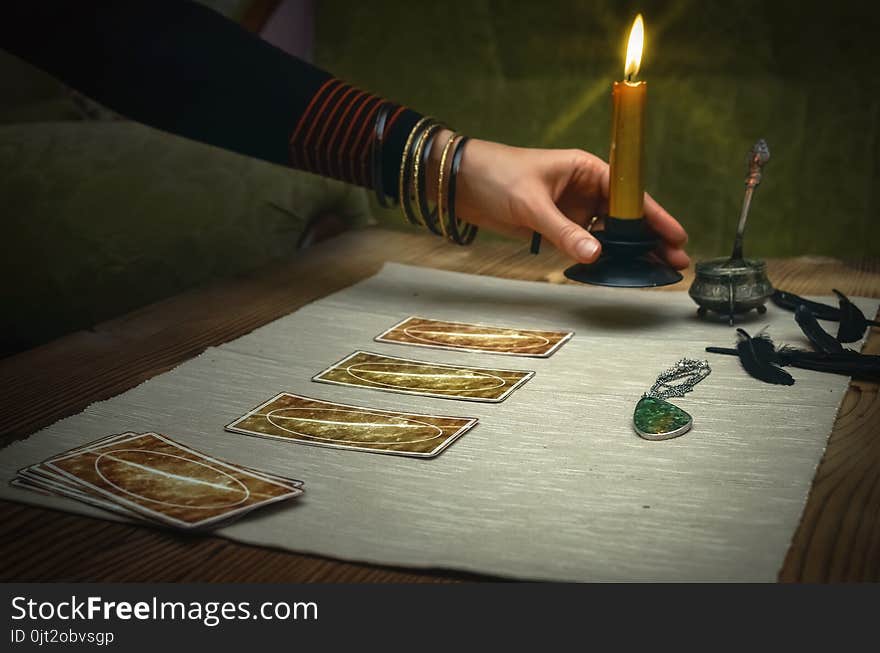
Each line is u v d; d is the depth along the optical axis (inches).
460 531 42.4
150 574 41.3
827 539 42.0
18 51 55.0
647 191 65.9
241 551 42.0
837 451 45.5
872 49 61.7
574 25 64.7
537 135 66.5
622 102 52.1
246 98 54.4
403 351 52.2
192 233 62.7
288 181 64.2
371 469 44.9
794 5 62.0
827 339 51.4
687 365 50.3
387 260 62.4
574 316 55.3
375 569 41.4
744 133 63.9
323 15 68.8
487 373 50.3
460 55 66.8
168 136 65.1
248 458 45.4
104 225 61.9
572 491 43.8
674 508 43.0
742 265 53.9
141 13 54.2
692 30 63.5
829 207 63.7
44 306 61.3
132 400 48.6
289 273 60.7
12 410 48.3
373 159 54.4
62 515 43.2
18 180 62.2
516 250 64.1
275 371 50.7
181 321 55.3
